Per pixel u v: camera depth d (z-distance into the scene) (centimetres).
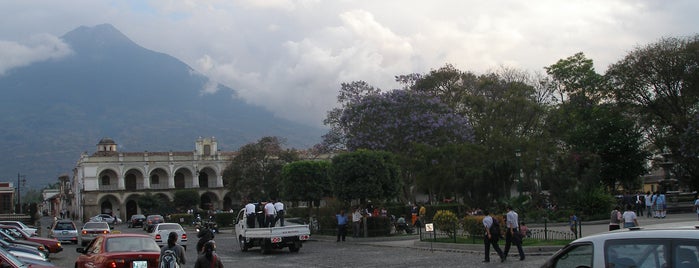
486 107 5100
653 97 5062
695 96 4834
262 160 7956
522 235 2300
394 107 5047
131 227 6931
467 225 2709
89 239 3791
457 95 5806
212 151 10238
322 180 4644
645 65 4906
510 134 4925
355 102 5319
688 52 4734
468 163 4512
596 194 3744
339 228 3431
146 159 9756
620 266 802
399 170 3684
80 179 9869
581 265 859
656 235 781
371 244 3147
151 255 1591
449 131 4994
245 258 2659
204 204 10094
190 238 4572
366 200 3891
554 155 4344
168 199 9712
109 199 9575
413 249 2727
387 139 4944
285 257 2636
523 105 4947
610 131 5381
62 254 3173
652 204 3772
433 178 4606
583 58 5634
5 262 1227
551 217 3691
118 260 1560
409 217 4688
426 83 5909
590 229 3052
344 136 5447
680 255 750
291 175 4644
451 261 2138
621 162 5375
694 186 5212
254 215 3039
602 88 5378
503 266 1919
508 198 4156
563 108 5550
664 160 5250
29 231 4088
